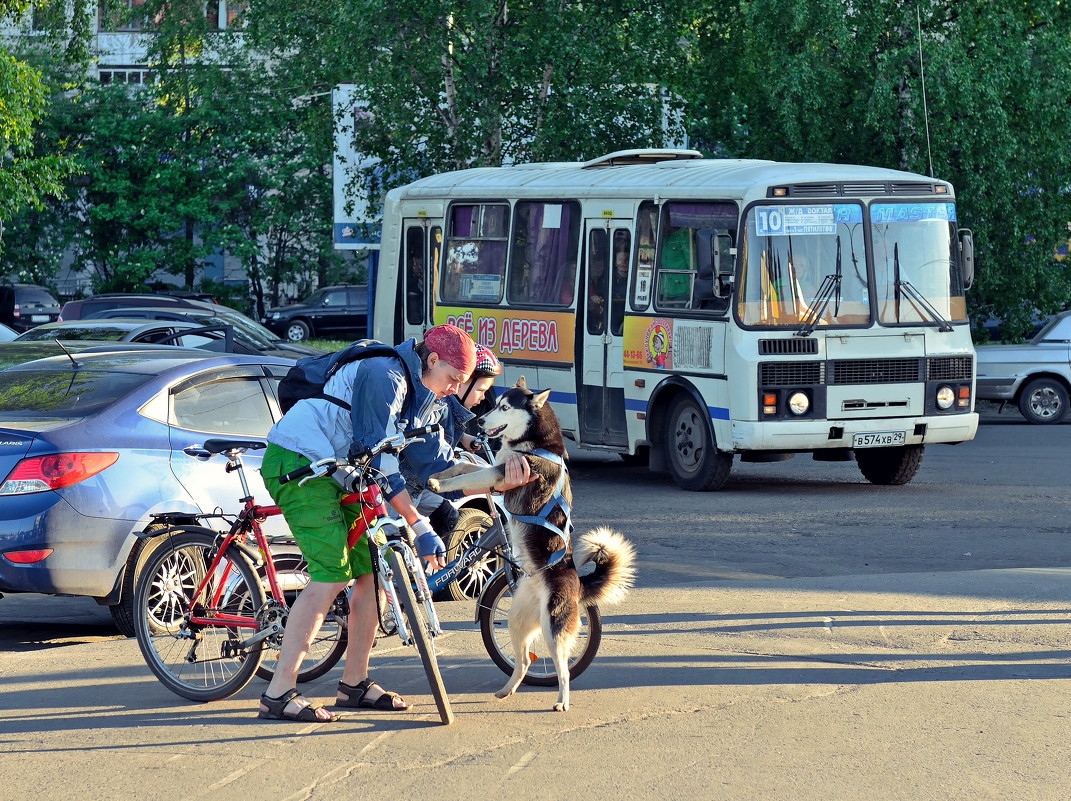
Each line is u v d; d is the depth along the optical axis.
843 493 31.61
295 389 13.43
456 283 38.69
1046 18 56.66
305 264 105.69
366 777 11.53
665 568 22.38
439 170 61.41
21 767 11.84
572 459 40.78
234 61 101.56
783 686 14.48
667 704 13.82
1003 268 57.81
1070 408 50.22
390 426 12.98
